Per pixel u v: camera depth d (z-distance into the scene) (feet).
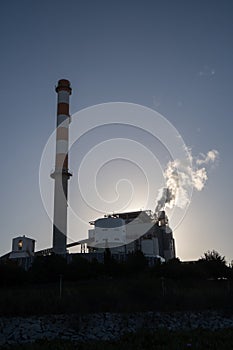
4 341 66.49
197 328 77.25
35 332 72.33
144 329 73.26
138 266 157.28
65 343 61.82
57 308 87.76
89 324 78.74
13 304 88.07
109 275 149.59
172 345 54.70
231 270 152.76
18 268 145.07
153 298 104.63
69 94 254.27
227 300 104.99
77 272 145.48
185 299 104.06
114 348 56.44
